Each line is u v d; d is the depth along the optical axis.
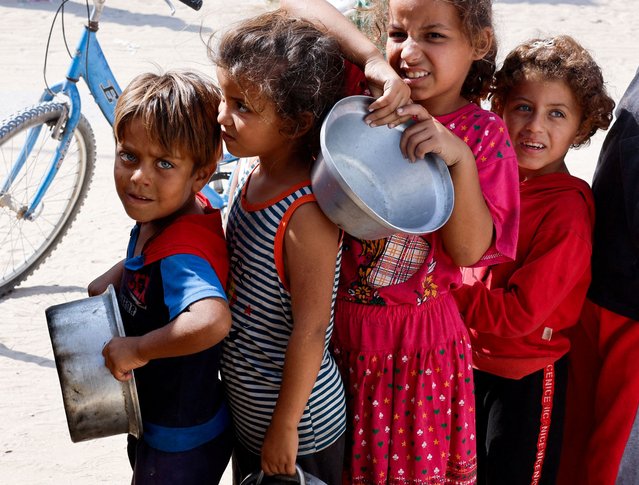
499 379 2.29
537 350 2.24
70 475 3.02
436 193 1.74
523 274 2.14
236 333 1.86
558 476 2.53
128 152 1.77
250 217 1.81
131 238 1.95
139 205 1.79
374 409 2.00
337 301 2.02
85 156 4.16
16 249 4.52
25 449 3.13
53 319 1.76
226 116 1.73
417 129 1.72
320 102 1.70
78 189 4.20
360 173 1.76
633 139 2.15
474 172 1.78
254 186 1.84
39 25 8.46
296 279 1.76
